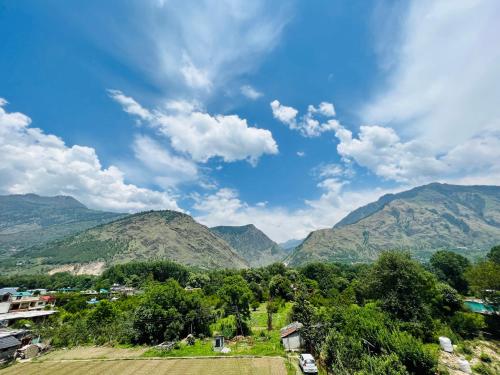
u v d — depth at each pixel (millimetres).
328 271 115938
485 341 35812
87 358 38062
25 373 32969
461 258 79750
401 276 40438
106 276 164125
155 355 37875
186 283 150500
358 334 29078
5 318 58719
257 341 42188
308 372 27938
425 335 34562
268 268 144750
